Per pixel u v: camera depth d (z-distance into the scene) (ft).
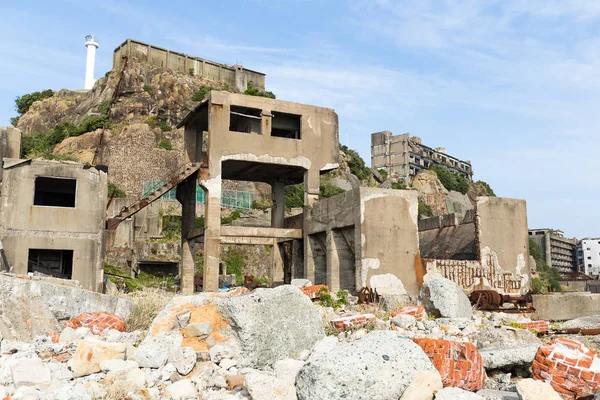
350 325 44.86
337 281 89.30
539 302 68.69
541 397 21.97
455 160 380.37
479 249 88.07
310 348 33.71
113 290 88.07
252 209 183.62
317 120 103.71
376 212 83.76
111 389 24.43
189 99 225.56
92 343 27.61
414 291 83.20
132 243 141.08
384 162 337.31
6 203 80.53
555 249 344.49
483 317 60.49
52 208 82.84
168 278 130.62
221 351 31.48
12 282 39.60
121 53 233.14
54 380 25.61
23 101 257.14
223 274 149.59
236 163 99.71
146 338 33.96
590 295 68.03
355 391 21.98
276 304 33.37
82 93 252.42
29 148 197.77
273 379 24.07
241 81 254.68
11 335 37.09
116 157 190.49
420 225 110.32
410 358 23.43
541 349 27.32
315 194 101.19
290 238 100.42
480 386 27.55
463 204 311.27
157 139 203.62
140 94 214.48
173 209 165.27
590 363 26.14
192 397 25.64
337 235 90.94
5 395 23.62
